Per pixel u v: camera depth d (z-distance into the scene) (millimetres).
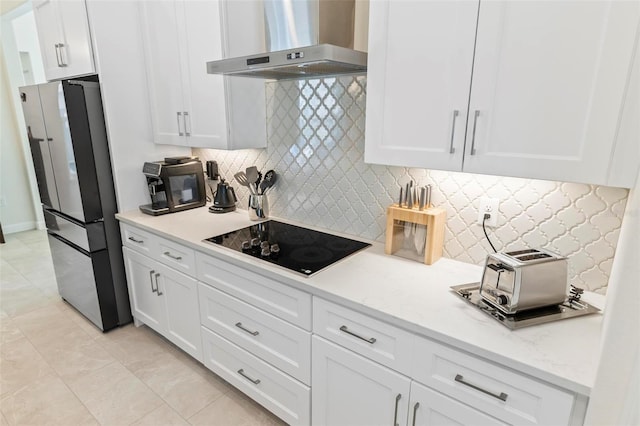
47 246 4289
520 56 1119
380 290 1432
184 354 2436
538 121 1125
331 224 2129
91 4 2168
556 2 1037
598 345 1100
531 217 1484
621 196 1288
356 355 1424
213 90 2068
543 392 1026
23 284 3379
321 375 1575
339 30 1781
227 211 2555
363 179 1938
